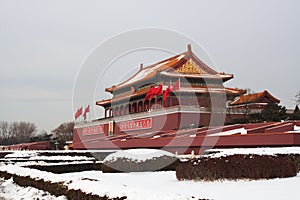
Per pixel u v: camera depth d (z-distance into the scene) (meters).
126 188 9.77
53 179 12.84
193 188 12.76
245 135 29.33
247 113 48.16
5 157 34.06
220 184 13.56
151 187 13.37
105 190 9.80
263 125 33.44
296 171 15.49
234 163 14.41
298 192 10.83
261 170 14.19
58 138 94.31
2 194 14.05
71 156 35.28
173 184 14.21
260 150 19.95
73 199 10.86
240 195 10.78
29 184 14.47
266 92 53.62
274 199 9.95
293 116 43.41
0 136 124.62
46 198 12.13
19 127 127.25
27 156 34.38
